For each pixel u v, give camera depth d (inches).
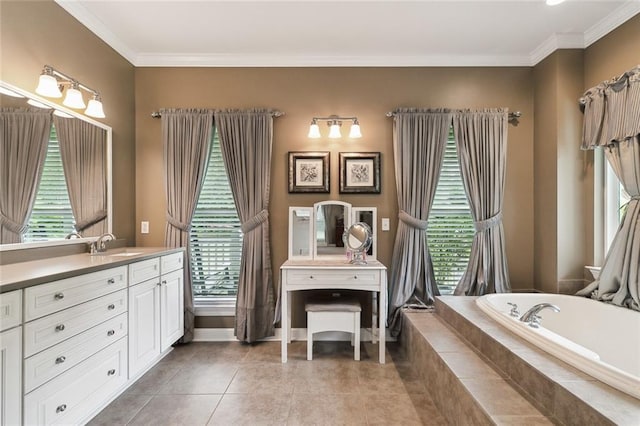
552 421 51.3
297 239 119.9
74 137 90.7
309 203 121.3
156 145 121.0
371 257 119.0
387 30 104.0
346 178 120.6
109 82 106.7
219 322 120.6
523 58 119.4
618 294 87.7
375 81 121.2
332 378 92.4
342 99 121.6
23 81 76.5
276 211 121.3
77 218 91.6
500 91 120.2
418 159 118.0
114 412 76.6
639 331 80.1
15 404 51.7
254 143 117.9
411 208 117.6
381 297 102.3
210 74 120.7
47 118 81.7
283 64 120.6
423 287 117.6
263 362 102.6
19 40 75.6
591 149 104.2
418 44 112.8
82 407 66.0
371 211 119.8
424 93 121.0
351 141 121.7
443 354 76.7
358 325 103.7
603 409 45.2
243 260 116.4
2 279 53.4
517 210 120.3
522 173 120.3
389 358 105.3
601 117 96.4
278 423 72.4
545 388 54.5
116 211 110.0
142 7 92.2
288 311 116.8
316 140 121.6
